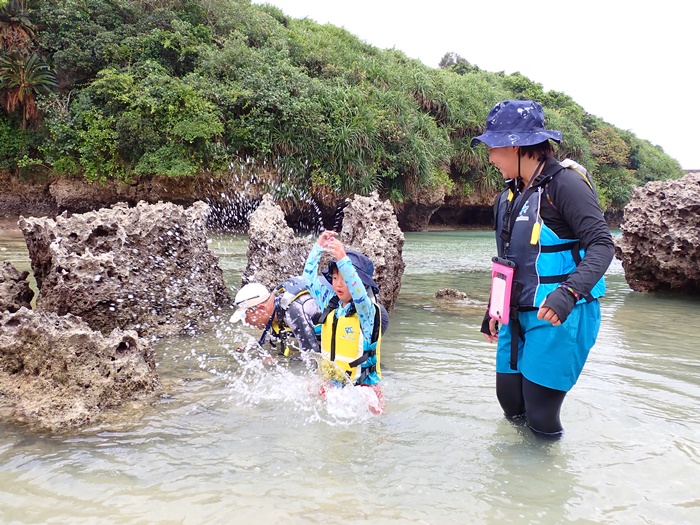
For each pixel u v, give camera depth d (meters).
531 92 43.00
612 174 39.72
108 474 2.44
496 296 2.94
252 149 22.00
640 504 2.25
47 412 3.09
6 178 21.52
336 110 23.23
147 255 5.41
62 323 3.54
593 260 2.51
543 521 2.11
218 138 21.38
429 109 29.12
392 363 4.25
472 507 2.20
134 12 23.31
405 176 25.17
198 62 22.83
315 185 22.25
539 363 2.74
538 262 2.73
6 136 20.94
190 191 21.38
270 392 3.55
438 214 30.97
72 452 2.67
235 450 2.70
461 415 3.20
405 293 7.74
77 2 22.50
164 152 20.08
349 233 6.62
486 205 30.44
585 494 2.32
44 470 2.47
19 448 2.71
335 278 3.37
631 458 2.67
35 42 22.14
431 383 3.76
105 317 4.69
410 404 3.37
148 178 21.22
